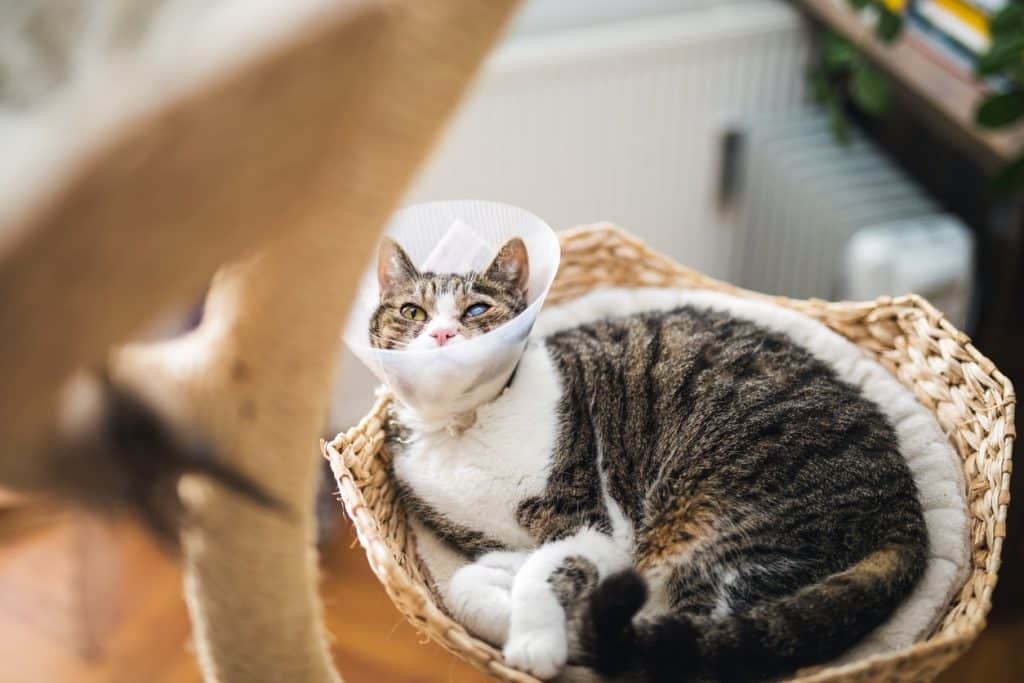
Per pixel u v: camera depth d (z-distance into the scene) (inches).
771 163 82.1
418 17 19.7
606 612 36.2
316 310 23.7
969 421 44.5
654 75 79.1
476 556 46.5
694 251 91.2
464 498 45.7
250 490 25.2
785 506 43.0
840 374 49.2
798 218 81.0
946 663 34.7
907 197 77.4
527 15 78.9
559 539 44.9
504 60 73.7
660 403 48.3
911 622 39.3
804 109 85.4
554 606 40.6
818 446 44.5
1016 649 69.9
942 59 69.7
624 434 48.3
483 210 50.3
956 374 45.9
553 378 48.8
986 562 39.0
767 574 41.4
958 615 37.6
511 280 49.1
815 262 80.4
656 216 87.2
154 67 16.4
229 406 24.4
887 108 79.9
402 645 72.8
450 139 74.8
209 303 25.3
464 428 46.9
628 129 81.0
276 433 25.2
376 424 46.3
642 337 50.9
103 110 15.9
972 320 77.7
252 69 16.1
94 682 70.3
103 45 17.6
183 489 25.0
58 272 15.9
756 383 47.6
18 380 16.9
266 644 29.5
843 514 42.1
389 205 22.6
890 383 48.4
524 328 43.7
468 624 41.9
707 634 37.1
